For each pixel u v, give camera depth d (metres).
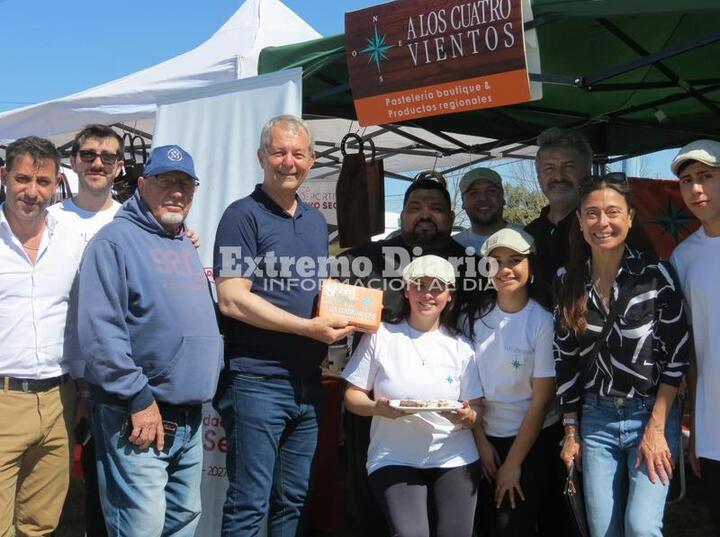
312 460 3.23
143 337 2.82
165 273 2.88
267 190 3.14
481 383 3.08
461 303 3.19
